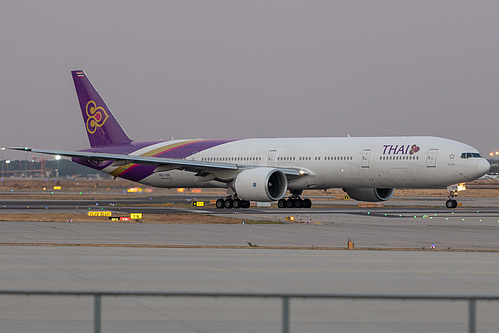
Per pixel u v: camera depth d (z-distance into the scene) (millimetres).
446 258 100000
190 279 79875
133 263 92938
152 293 46094
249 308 62281
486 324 56688
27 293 46312
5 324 55531
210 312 60531
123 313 59906
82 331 53344
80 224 163625
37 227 153625
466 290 73000
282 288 74062
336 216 195500
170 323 56250
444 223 169500
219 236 134000
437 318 58625
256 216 194625
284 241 124938
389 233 141750
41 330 53625
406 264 93000
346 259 98438
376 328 55062
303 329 54594
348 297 45625
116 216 188250
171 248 112625
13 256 99688
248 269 87938
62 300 65375
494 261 96562
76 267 88688
